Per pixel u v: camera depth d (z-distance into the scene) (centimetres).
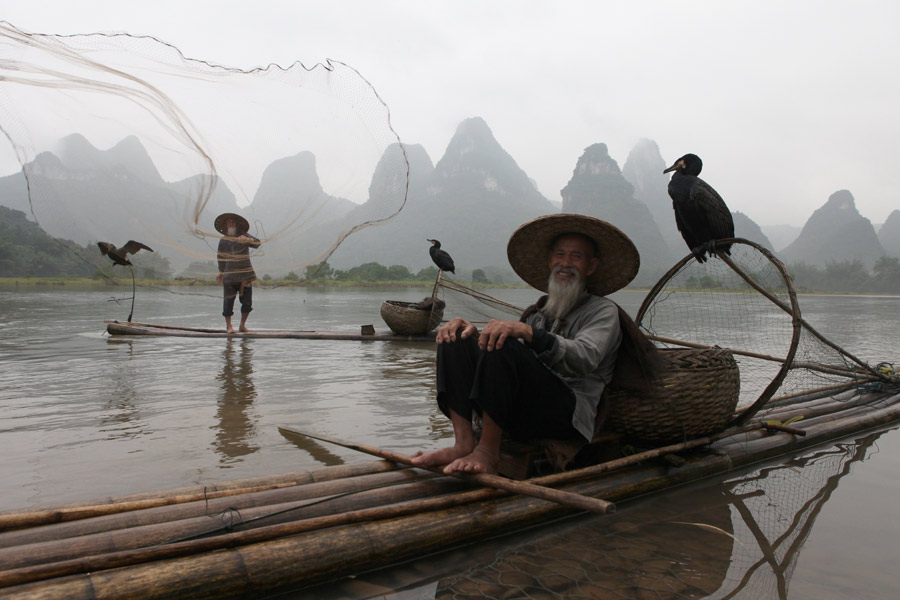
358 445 242
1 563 142
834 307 2338
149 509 178
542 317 247
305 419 338
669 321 833
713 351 261
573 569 170
